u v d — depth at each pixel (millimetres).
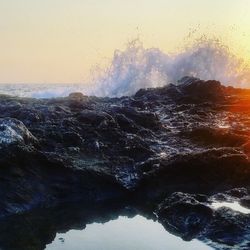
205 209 8500
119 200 10297
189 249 7750
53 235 8523
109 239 8312
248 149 11445
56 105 14930
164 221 8984
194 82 18016
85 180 10164
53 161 9984
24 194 9508
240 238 7746
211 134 12477
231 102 16891
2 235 8516
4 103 14648
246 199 9297
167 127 13930
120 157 11188
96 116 12859
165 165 10641
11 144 9523
